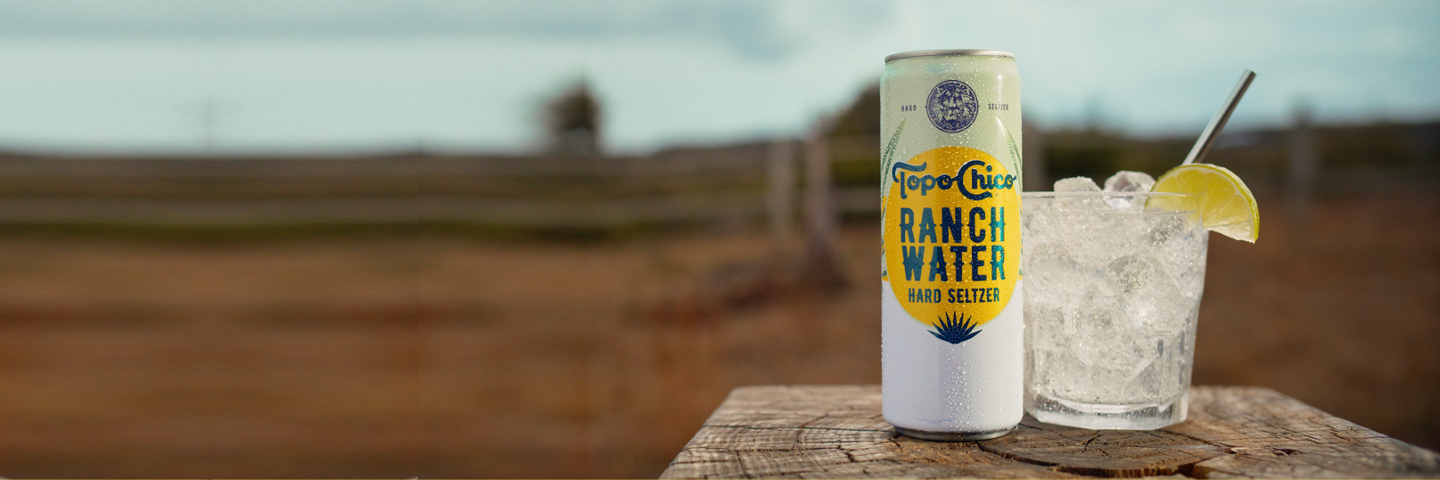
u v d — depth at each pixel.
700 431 1.05
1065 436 0.98
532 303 6.94
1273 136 10.81
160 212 13.74
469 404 4.55
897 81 0.95
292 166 10.30
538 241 10.66
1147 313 1.00
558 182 14.32
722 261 7.34
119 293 9.96
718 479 0.84
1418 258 6.66
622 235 9.91
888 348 0.98
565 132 16.05
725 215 9.68
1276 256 7.02
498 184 14.23
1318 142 11.10
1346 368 4.37
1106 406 1.02
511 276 8.30
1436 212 8.91
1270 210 9.11
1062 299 1.03
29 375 7.06
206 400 6.31
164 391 6.64
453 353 5.55
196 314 8.73
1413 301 5.48
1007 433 0.99
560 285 7.66
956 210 0.92
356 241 10.01
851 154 9.55
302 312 8.24
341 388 5.99
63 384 6.82
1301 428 1.01
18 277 10.78
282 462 4.52
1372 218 8.78
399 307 8.36
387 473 4.15
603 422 4.16
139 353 7.75
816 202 6.57
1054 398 1.05
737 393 1.32
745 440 1.00
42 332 8.42
